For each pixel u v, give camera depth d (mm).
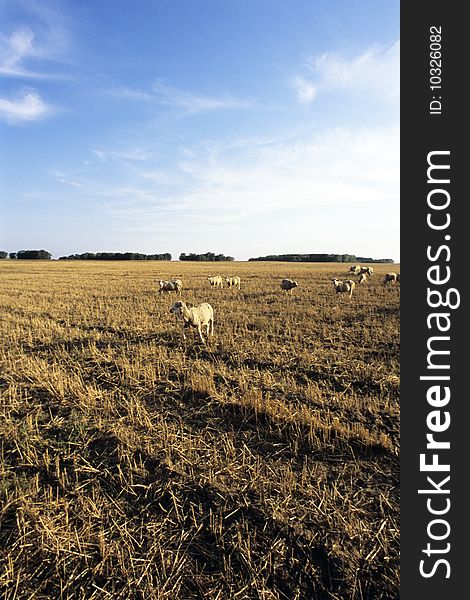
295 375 9570
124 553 4531
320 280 37469
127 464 6008
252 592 4152
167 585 4207
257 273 51062
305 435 6676
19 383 9078
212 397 8062
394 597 4121
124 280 39812
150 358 10656
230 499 5320
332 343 12398
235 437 6840
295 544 4652
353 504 5250
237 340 12578
